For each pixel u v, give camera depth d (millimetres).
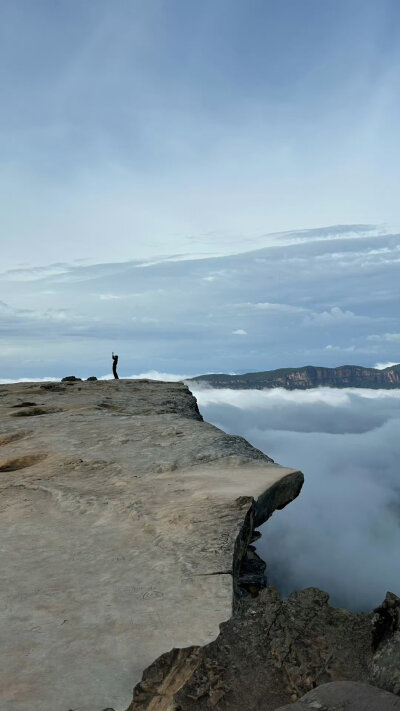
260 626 3746
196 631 4660
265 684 3297
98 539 6895
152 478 9414
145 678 3660
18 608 5129
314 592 3973
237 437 12109
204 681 3373
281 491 8852
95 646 4461
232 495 7949
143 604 5148
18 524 7605
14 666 4191
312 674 3250
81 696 3836
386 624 3314
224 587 5445
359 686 2807
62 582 5691
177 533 6789
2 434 13641
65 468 10320
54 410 18297
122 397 22422
